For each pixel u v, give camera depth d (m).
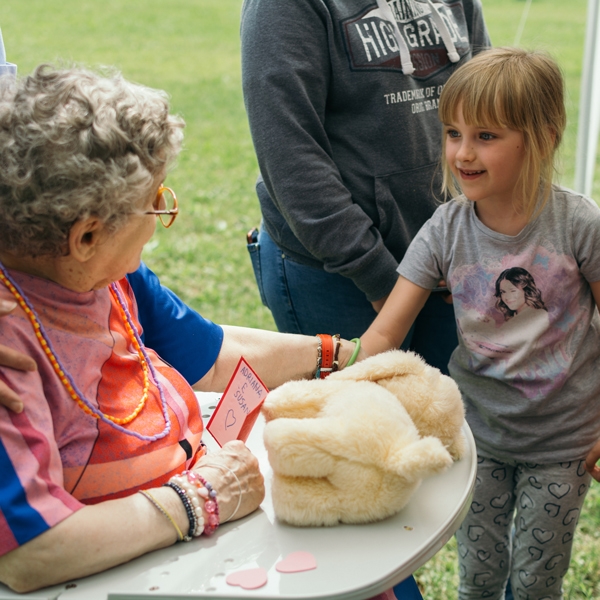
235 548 1.02
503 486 1.72
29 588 0.91
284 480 1.07
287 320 1.96
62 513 0.92
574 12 12.67
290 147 1.62
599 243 1.48
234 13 14.42
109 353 1.09
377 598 1.13
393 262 1.73
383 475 1.05
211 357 1.38
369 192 1.73
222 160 6.81
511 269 1.52
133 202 0.99
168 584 0.95
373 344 1.54
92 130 0.94
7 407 0.92
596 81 2.56
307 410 1.20
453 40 1.83
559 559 1.66
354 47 1.67
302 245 1.79
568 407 1.57
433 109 1.80
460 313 1.60
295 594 0.93
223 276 4.39
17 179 0.92
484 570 1.78
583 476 1.61
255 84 1.63
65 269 1.03
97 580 0.95
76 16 13.22
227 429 1.20
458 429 1.26
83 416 1.02
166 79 9.71
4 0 13.99
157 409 1.14
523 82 1.40
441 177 1.81
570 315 1.54
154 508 1.01
